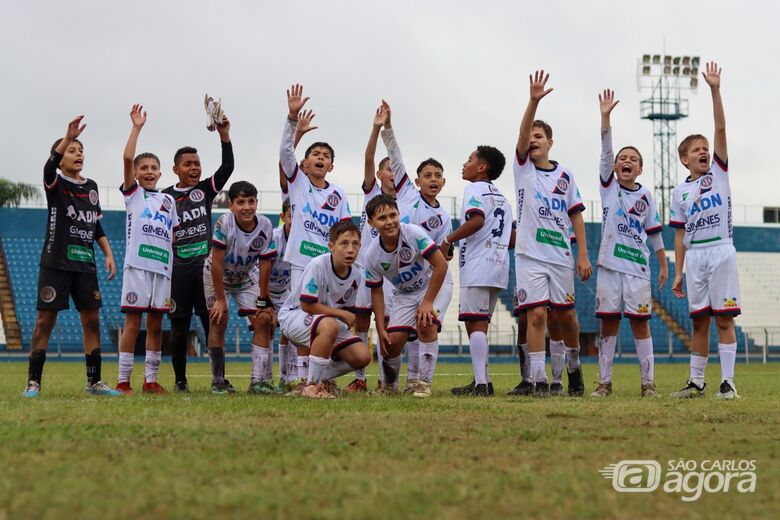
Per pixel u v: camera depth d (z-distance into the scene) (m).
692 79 50.22
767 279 45.38
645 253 10.60
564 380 16.42
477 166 10.43
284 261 10.46
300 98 10.12
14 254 39.75
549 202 9.73
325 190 10.34
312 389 8.81
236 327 34.50
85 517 3.46
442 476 4.29
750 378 17.67
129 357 10.27
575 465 4.62
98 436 5.39
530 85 9.54
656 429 5.96
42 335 9.45
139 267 10.05
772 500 3.99
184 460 4.62
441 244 10.19
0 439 5.24
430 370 9.81
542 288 9.66
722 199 10.03
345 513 3.55
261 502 3.71
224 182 10.70
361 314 10.23
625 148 10.67
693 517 3.65
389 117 10.80
